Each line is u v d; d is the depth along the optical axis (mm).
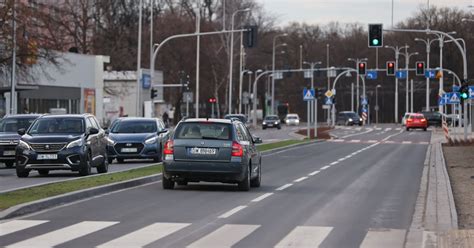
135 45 156750
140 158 56344
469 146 79125
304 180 41250
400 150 76750
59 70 100188
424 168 51406
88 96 114312
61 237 21016
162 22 152500
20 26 75625
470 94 78500
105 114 121250
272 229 22750
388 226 23594
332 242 20500
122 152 55406
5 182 39344
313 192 34406
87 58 113875
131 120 58500
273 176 44094
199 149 33969
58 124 44031
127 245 19797
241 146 34125
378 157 64750
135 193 33406
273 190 35312
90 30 143750
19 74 85812
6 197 29125
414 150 76750
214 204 29219
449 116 156875
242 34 142250
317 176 44125
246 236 21391
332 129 149250
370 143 93312
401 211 27469
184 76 137000
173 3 164875
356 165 54375
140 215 25812
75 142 42281
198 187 36469
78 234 21562
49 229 22500
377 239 21062
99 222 24031
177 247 19516
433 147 80125
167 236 21312
